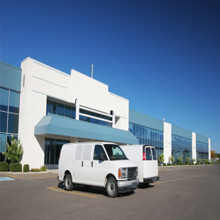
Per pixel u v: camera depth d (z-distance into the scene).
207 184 15.49
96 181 10.25
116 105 35.41
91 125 27.39
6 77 22.27
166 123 56.19
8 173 19.64
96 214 6.96
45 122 22.22
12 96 22.72
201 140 82.94
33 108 23.02
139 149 12.75
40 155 23.16
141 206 8.08
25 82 22.92
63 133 22.48
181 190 12.25
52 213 7.05
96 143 10.92
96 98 31.22
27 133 22.28
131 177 9.98
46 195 10.02
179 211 7.47
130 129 40.97
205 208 8.00
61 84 26.19
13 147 20.97
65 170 11.62
